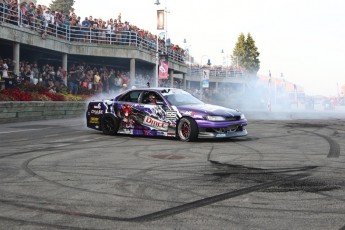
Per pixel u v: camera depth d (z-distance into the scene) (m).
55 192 5.12
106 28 27.84
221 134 9.91
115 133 11.66
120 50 27.38
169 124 10.41
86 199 4.80
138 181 5.72
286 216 4.14
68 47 25.61
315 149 8.81
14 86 18.83
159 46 32.47
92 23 27.48
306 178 5.89
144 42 29.95
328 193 5.04
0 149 8.84
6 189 5.27
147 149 8.81
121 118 11.41
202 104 10.84
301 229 3.77
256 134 12.01
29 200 4.76
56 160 7.43
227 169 6.57
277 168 6.64
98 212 4.30
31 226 3.87
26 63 21.48
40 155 8.01
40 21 22.81
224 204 4.58
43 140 10.52
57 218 4.10
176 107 10.34
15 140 10.51
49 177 5.97
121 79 26.73
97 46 26.73
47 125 15.41
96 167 6.75
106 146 9.33
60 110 20.00
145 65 33.34
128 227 3.83
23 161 7.32
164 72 28.22
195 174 6.18
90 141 10.30
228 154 8.09
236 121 10.17
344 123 17.00
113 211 4.33
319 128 14.20
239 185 5.47
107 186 5.43
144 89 11.29
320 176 6.03
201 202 4.66
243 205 4.54
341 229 3.77
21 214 4.23
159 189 5.26
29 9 22.06
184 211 4.32
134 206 4.52
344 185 5.46
